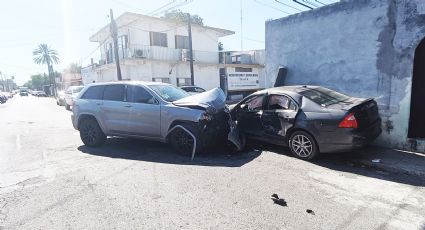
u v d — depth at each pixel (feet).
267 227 10.93
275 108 21.17
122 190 14.66
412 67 20.61
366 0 22.63
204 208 12.51
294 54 28.68
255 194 13.93
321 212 12.09
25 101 130.82
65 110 68.39
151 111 21.42
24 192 14.78
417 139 20.65
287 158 19.88
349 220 11.41
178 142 20.99
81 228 11.10
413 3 20.07
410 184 15.17
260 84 104.12
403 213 11.96
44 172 17.94
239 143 21.65
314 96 20.08
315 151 18.78
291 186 14.93
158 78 79.25
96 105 23.72
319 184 15.20
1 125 42.16
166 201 13.26
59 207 12.94
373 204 12.82
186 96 23.82
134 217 11.84
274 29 30.27
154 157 20.68
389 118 22.12
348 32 24.14
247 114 22.58
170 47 83.71
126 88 23.15
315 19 26.45
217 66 91.91
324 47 26.08
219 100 22.20
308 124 18.70
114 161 19.95
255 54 103.24
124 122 22.58
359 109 17.80
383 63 22.13
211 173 17.01
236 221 11.39
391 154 20.02
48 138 29.86
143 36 78.13
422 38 19.92
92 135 24.29
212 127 20.67
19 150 24.31
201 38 90.74
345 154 20.34
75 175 17.17
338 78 25.34
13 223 11.65
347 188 14.66
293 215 11.84
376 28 22.27
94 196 14.02
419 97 21.18
